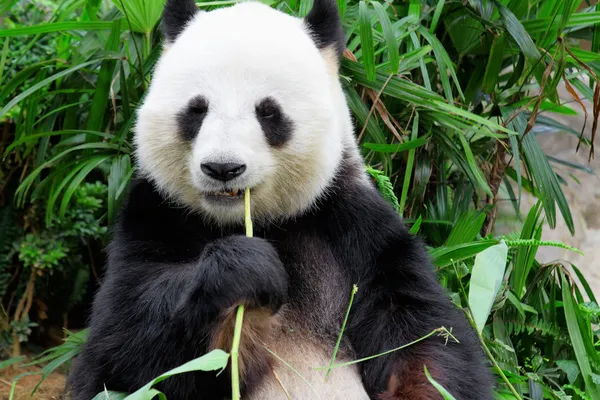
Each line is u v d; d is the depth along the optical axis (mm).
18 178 10484
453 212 9359
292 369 5723
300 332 6281
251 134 5703
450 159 9469
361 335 6332
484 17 8867
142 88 8867
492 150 9609
